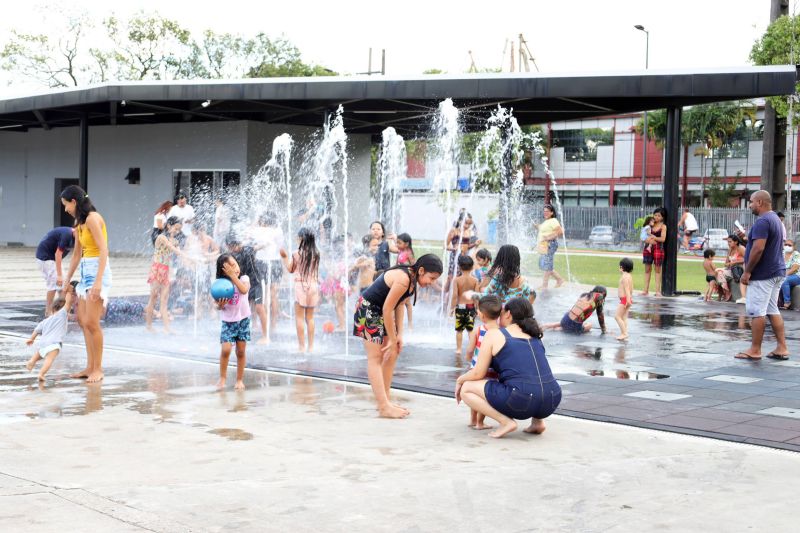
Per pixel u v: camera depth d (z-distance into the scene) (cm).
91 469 518
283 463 536
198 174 2633
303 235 1020
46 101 2362
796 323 1382
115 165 2838
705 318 1425
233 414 677
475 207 4262
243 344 788
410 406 718
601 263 2920
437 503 460
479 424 636
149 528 414
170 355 980
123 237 2830
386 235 1369
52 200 3066
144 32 4709
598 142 5453
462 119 2377
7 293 1664
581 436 618
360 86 1875
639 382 844
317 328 1257
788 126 2677
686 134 4888
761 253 979
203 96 2034
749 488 494
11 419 650
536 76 1741
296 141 2636
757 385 831
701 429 642
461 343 1026
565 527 425
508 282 949
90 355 817
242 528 418
